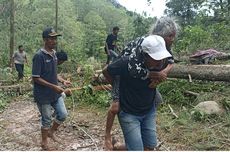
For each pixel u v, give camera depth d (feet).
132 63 11.71
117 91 12.48
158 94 13.47
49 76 18.15
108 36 40.24
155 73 11.96
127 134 12.64
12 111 29.40
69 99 29.96
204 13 57.98
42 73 18.01
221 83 27.68
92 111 27.14
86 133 21.89
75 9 241.35
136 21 77.30
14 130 23.66
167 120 22.90
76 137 21.54
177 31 12.36
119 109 12.60
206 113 22.56
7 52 87.35
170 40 12.23
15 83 44.73
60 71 46.14
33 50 99.71
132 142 12.59
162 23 12.13
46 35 17.92
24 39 108.06
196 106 23.48
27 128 23.98
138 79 12.09
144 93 12.43
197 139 19.71
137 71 11.71
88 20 205.36
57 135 21.86
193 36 39.86
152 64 11.75
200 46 39.09
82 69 39.42
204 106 23.08
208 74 26.53
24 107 30.78
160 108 25.44
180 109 25.12
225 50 39.42
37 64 17.81
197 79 27.22
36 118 26.37
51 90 18.38
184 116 23.13
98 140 20.86
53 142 20.61
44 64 17.93
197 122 22.21
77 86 32.60
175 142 19.66
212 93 25.82
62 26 171.53
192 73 27.17
